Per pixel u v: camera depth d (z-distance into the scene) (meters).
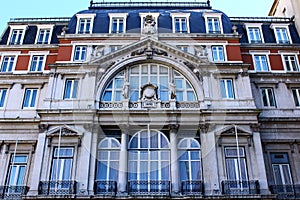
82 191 20.98
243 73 25.94
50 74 25.83
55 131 23.17
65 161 22.55
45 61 28.25
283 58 28.86
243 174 22.09
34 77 27.27
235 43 27.64
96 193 21.25
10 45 28.72
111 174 22.34
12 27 30.34
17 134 24.89
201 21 29.25
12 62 28.36
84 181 21.38
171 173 21.89
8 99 26.39
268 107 26.36
